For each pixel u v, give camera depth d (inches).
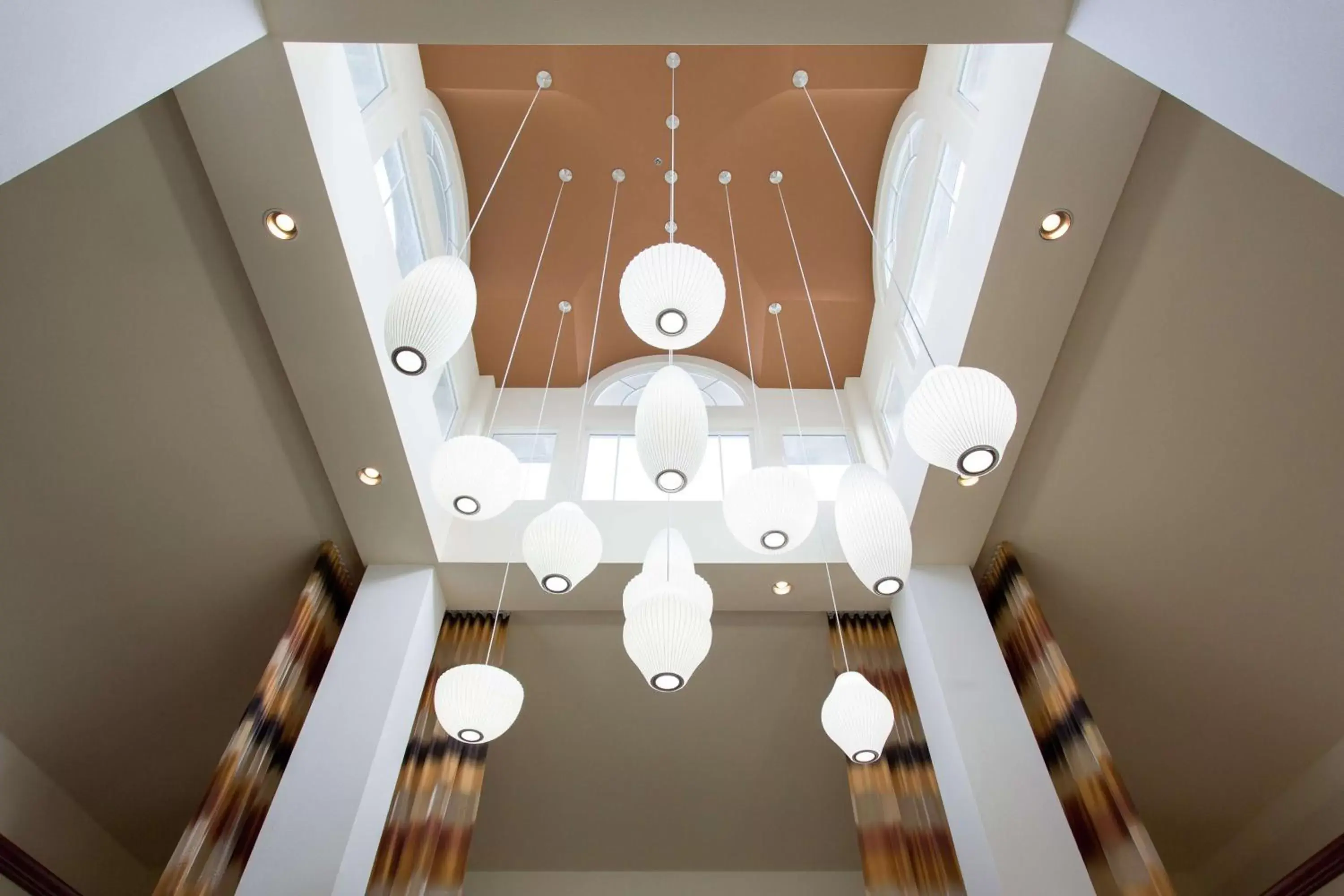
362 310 146.0
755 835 245.4
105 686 195.6
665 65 212.1
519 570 191.8
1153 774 226.1
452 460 127.5
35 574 170.1
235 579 188.4
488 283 249.1
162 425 158.1
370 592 183.5
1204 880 243.1
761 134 226.7
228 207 131.9
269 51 115.3
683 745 229.1
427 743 175.3
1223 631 188.4
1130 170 130.9
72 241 131.3
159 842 234.7
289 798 145.6
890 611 203.0
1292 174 122.3
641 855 248.2
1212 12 77.9
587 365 267.1
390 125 176.6
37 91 59.6
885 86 213.8
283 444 168.9
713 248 250.1
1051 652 167.3
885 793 168.7
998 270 142.3
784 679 218.4
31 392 146.1
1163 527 175.3
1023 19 113.7
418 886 153.9
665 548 140.6
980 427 105.3
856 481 120.3
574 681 217.8
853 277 250.5
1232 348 145.5
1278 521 165.0
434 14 112.2
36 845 198.7
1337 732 195.2
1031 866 139.2
